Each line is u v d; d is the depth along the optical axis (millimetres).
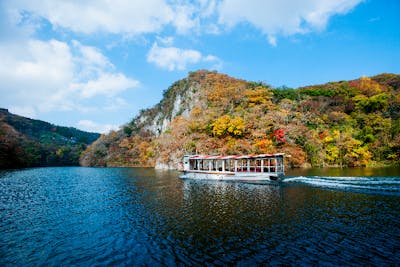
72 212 24719
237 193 31656
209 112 90250
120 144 142000
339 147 69688
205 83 128625
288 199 26844
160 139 110375
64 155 159875
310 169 61219
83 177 63562
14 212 25141
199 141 76688
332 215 20453
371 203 24234
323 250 13898
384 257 12883
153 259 13555
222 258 13406
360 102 92812
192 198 29188
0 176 68750
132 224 19859
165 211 23469
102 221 21141
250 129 72625
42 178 62281
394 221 18641
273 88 112750
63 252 14984
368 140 71500
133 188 39594
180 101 137875
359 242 14852
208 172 49938
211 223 19281
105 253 14609
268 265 12422
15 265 13461
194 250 14547
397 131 69250
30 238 17531
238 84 117062
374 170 54844
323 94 109438
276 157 41656
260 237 16125
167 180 50188
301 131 72375
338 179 39688
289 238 15789
